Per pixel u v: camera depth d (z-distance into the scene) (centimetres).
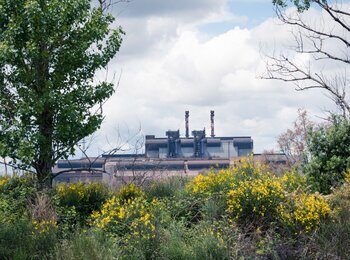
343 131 1544
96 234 1064
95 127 1565
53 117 1563
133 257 986
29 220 1211
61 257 957
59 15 1520
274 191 1188
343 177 1481
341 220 1138
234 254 999
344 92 1959
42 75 1571
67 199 1495
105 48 1648
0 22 1526
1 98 1551
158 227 1088
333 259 978
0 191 1512
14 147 1488
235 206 1172
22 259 955
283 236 1112
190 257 970
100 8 1641
